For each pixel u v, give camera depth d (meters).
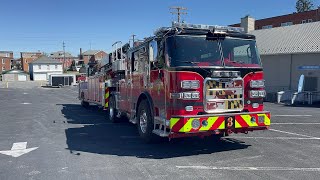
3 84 76.88
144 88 8.84
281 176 5.86
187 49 7.31
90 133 10.62
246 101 7.63
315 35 27.89
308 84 26.28
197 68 7.19
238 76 7.52
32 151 8.15
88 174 6.19
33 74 98.88
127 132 10.75
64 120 14.07
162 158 7.25
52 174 6.23
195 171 6.23
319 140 9.04
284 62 28.16
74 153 7.87
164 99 7.58
